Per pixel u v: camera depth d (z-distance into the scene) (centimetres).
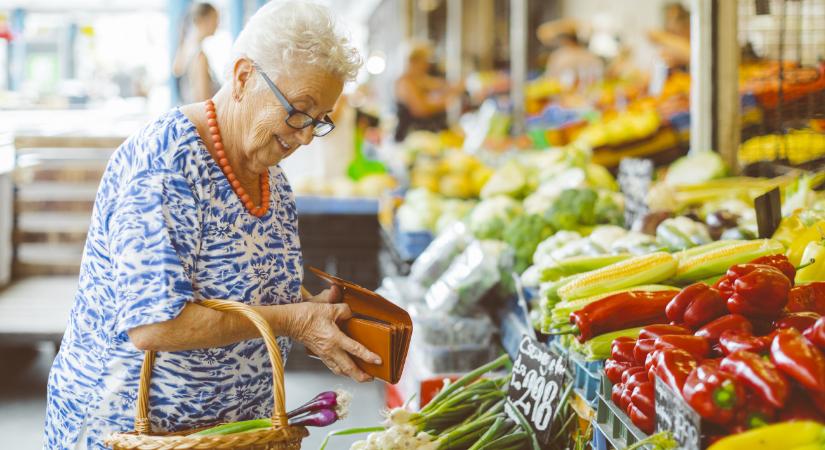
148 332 183
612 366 198
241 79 190
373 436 218
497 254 362
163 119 193
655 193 381
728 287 194
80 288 199
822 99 362
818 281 222
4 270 649
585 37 1138
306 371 579
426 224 514
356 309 211
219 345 189
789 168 370
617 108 748
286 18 185
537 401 223
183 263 189
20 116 1141
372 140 1112
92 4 1808
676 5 708
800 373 151
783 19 369
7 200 654
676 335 182
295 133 192
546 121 833
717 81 430
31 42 2334
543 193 473
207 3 705
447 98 1106
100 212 192
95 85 2112
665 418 168
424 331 348
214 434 185
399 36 1761
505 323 346
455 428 227
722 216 328
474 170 616
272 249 206
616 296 226
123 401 198
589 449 221
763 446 150
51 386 204
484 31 1584
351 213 590
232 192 196
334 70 188
